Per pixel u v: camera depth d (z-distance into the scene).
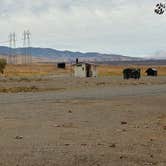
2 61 136.62
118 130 18.81
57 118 24.36
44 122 22.20
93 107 31.94
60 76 118.75
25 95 45.97
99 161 11.49
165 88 59.94
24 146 14.08
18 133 17.69
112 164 11.13
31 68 182.88
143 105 33.81
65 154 12.49
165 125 20.69
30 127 19.97
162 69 184.38
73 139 15.88
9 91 53.81
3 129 19.11
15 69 169.88
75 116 25.56
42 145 14.33
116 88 60.75
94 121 22.78
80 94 47.53
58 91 53.88
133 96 44.41
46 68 185.00
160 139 15.88
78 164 11.09
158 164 11.24
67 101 37.84
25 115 26.08
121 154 12.56
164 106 32.88
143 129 19.14
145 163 11.34
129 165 11.05
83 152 12.85
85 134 17.38
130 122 22.30
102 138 16.16
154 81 86.50
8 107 31.97
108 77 113.44
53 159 11.73
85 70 119.19
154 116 25.50
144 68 189.62
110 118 24.41
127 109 30.31
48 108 31.06
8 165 10.91
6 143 14.80
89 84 73.06
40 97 42.94
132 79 97.88
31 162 11.31
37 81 84.25
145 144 14.63
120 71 162.12
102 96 44.47
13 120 23.17
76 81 85.19
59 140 15.60
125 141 15.36
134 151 13.17
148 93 49.31
